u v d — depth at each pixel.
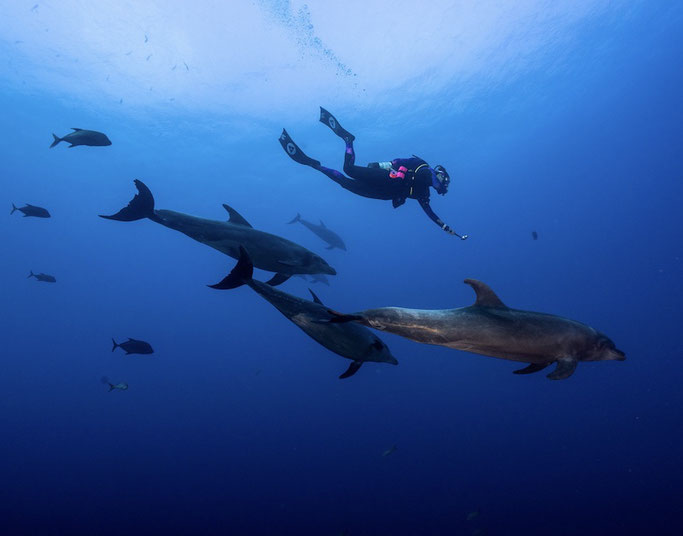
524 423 23.94
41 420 32.91
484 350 3.40
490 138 35.56
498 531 14.29
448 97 26.81
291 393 38.06
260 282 4.47
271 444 25.56
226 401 36.59
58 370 50.44
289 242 5.60
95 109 25.17
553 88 30.33
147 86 23.09
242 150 29.17
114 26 19.70
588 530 13.70
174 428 29.73
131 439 27.95
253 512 17.16
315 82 23.31
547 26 22.73
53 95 24.36
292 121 25.91
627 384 27.81
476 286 3.51
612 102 36.62
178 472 21.88
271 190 37.00
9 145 32.38
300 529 15.66
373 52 21.72
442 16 20.27
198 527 16.20
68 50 21.02
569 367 3.20
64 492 20.02
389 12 19.61
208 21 19.55
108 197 41.00
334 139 28.80
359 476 19.78
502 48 23.45
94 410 35.38
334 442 24.84
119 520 17.00
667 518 13.39
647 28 26.38
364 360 4.35
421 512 16.03
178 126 26.30
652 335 37.03
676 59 31.62
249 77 22.56
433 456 21.11
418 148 33.09
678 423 19.97
